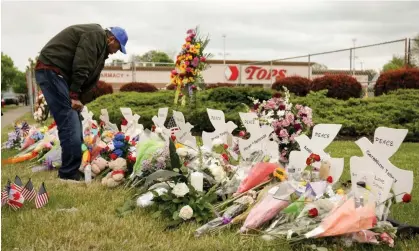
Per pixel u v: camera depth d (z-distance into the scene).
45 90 5.80
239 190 4.34
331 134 4.33
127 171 5.61
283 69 28.27
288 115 5.50
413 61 14.30
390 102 12.01
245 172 4.71
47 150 7.45
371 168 3.78
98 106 14.80
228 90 12.41
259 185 4.32
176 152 4.72
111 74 31.97
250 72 28.20
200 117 11.36
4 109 40.44
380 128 3.73
